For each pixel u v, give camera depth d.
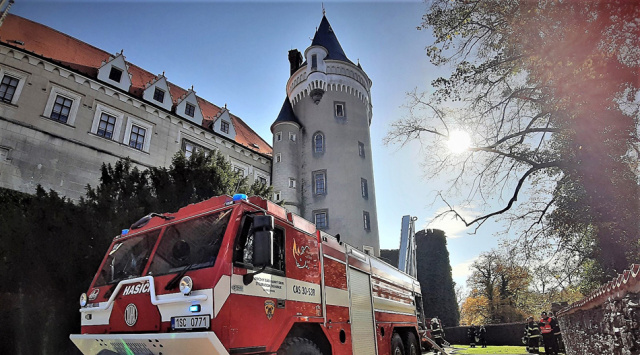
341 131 34.38
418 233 45.59
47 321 9.29
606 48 7.46
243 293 4.58
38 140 20.47
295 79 37.69
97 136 23.02
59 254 9.58
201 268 4.53
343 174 32.84
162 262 5.07
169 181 13.91
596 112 9.25
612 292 5.55
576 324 11.07
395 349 9.13
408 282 11.75
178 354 4.25
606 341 6.75
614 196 10.53
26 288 9.29
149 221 5.91
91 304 5.37
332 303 6.55
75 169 21.50
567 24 7.59
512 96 11.34
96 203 11.48
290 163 33.25
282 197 31.88
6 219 9.77
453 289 43.56
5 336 8.97
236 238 4.79
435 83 12.02
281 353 5.08
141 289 4.82
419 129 13.51
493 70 11.07
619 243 11.24
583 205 11.27
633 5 6.82
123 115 24.80
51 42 24.47
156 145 26.08
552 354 16.00
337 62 36.47
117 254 5.81
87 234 10.16
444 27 10.77
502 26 9.89
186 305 4.36
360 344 7.23
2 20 21.23
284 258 5.57
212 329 4.12
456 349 23.81
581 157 10.77
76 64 24.19
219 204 5.27
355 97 36.53
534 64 8.75
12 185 18.98
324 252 6.74
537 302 38.00
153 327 4.54
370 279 8.49
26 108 20.47
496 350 22.27
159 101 27.58
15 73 20.61
